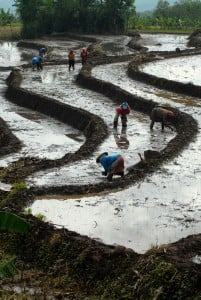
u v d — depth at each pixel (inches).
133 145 804.0
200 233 470.3
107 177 636.7
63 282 403.2
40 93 1217.4
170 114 887.1
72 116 1010.7
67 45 2354.8
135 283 374.6
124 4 2923.2
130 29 3157.0
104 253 412.5
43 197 575.8
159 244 452.4
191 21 3420.3
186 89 1189.1
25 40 2605.8
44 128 977.5
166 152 724.7
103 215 527.8
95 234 477.7
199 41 2220.7
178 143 769.6
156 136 862.5
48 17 2819.9
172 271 368.2
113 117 999.6
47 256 436.8
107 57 1760.6
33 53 2138.3
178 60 1689.2
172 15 3946.9
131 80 1358.3
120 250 408.8
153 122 897.5
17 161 718.5
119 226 497.4
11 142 840.3
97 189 594.2
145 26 3299.7
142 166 672.4
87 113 987.3
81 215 527.8
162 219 515.8
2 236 475.8
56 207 549.6
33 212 532.7
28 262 443.2
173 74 1398.9
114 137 852.0
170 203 559.2
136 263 391.5
